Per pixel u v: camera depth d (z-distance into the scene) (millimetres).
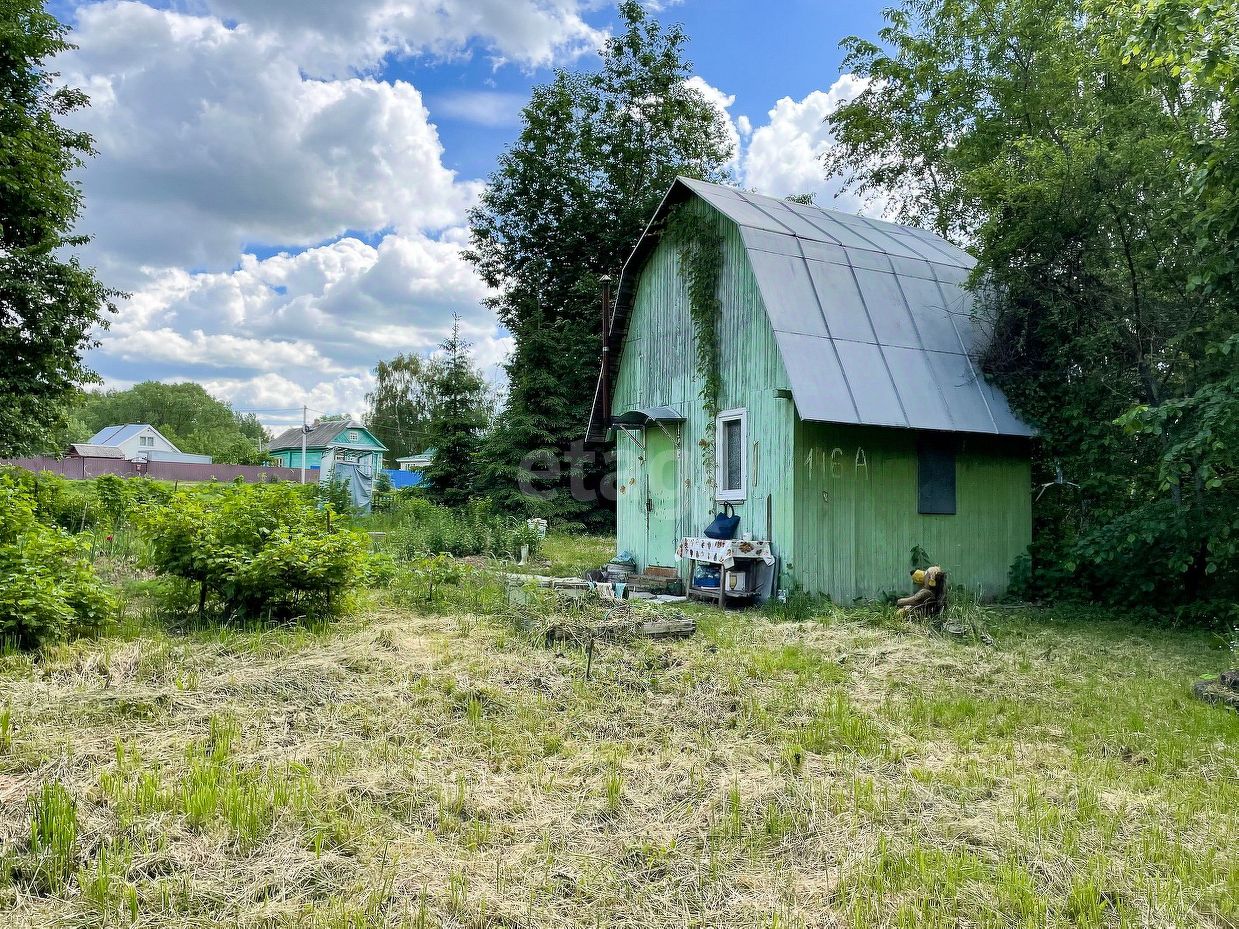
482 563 13969
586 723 5105
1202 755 4762
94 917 2754
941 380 10930
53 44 17109
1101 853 3428
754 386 10852
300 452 54844
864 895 3047
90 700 4883
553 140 30922
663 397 13125
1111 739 5059
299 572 7590
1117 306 10984
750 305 11016
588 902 3016
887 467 10664
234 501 8156
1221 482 8680
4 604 6039
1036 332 11336
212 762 4082
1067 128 13008
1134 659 7570
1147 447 11195
